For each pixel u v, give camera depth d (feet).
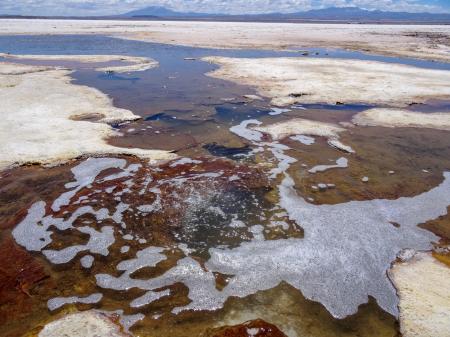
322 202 26.48
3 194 26.30
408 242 22.00
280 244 21.74
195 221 23.91
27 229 22.61
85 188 27.45
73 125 40.29
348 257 20.61
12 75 65.98
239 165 32.22
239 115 46.88
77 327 15.80
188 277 19.06
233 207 25.58
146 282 18.65
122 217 24.11
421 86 63.62
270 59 92.99
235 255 20.74
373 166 32.58
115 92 57.11
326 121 44.96
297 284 18.61
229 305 17.30
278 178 29.99
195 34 180.14
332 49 122.42
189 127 41.91
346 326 16.22
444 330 15.75
